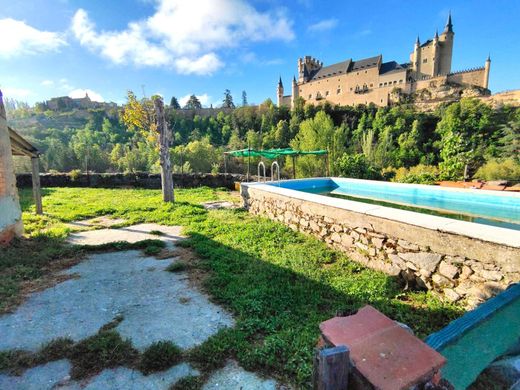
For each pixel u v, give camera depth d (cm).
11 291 295
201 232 522
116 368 191
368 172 1375
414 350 103
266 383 179
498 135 2725
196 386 174
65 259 400
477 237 241
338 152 2183
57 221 607
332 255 395
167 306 274
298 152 996
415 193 728
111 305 276
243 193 730
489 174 1363
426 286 285
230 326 240
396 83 5488
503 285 224
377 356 100
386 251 328
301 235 482
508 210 549
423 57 5800
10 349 209
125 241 467
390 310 255
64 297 292
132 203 823
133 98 1058
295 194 528
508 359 133
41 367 192
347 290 292
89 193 1020
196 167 3125
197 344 216
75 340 221
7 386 176
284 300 274
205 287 312
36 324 243
